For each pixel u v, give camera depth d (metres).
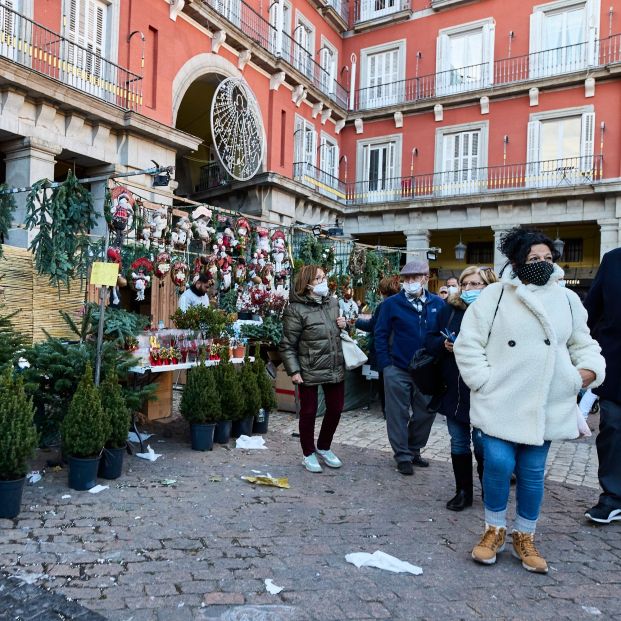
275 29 17.53
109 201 5.24
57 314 6.50
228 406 5.34
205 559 2.92
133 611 2.40
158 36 13.33
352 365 4.75
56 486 3.95
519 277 2.94
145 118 12.11
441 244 21.61
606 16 17.59
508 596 2.68
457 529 3.52
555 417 2.84
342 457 5.20
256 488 4.14
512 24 19.02
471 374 2.94
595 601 2.67
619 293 3.72
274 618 2.38
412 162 20.67
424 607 2.54
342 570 2.87
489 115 19.28
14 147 10.45
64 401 4.45
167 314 7.41
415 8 20.80
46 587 2.57
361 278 11.43
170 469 4.50
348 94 22.20
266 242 8.31
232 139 15.02
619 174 17.20
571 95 17.97
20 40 10.36
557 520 3.78
